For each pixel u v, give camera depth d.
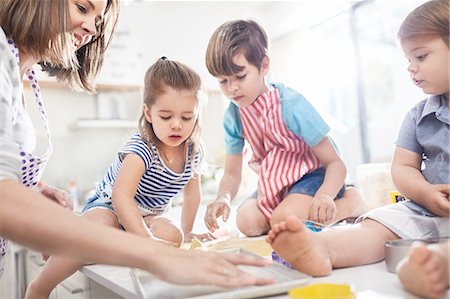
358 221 0.82
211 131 2.39
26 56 0.87
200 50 2.34
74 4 0.85
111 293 0.79
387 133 3.06
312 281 0.60
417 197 0.84
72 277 1.04
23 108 0.89
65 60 0.87
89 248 0.50
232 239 1.12
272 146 1.27
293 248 0.62
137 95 2.60
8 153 0.55
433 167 0.90
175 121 1.09
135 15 2.42
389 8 2.21
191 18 2.37
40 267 1.37
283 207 1.10
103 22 1.09
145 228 0.95
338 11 2.22
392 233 0.75
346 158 2.69
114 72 2.41
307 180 1.20
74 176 2.56
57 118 2.52
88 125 2.48
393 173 0.93
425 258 0.48
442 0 0.83
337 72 2.37
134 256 0.51
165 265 0.51
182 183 1.21
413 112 0.97
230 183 1.39
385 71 2.96
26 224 0.49
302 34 2.33
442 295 0.47
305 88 2.31
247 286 0.53
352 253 0.69
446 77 0.84
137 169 1.05
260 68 1.23
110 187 1.13
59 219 0.50
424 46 0.85
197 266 0.52
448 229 0.76
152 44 2.42
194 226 1.45
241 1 2.33
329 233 0.71
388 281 0.59
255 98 1.27
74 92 2.56
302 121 1.19
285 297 0.53
